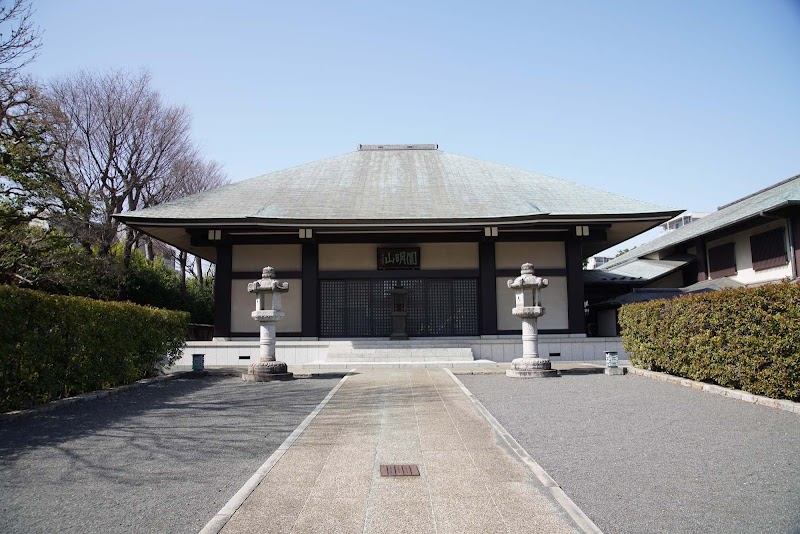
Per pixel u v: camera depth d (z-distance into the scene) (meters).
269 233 16.36
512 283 11.74
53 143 12.90
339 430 6.29
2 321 6.84
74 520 3.71
